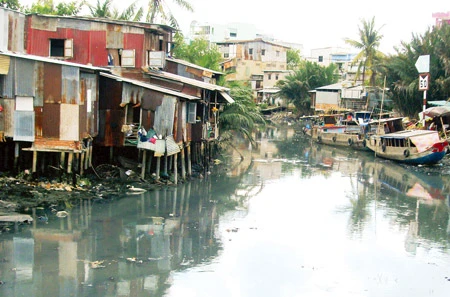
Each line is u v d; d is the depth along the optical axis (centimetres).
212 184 2717
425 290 1438
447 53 4684
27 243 1614
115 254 1580
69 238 1688
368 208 2342
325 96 5878
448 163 3681
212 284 1408
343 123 5119
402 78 5000
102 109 2453
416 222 2119
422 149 3553
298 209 2286
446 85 4597
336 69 7706
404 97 4988
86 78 2256
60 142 2170
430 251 1764
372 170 3438
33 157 2173
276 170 3350
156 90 2400
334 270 1559
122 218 1950
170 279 1425
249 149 4428
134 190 2348
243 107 3941
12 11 2600
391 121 4284
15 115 2142
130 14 3612
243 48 8656
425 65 4225
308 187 2808
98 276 1409
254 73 8662
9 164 2295
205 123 3006
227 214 2130
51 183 2227
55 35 2753
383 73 5366
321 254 1694
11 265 1439
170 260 1564
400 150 3741
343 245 1797
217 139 3519
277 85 7781
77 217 1911
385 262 1645
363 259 1664
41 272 1408
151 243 1702
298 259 1638
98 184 2356
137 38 2812
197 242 1742
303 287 1423
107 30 2777
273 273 1510
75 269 1445
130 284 1373
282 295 1366
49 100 2155
